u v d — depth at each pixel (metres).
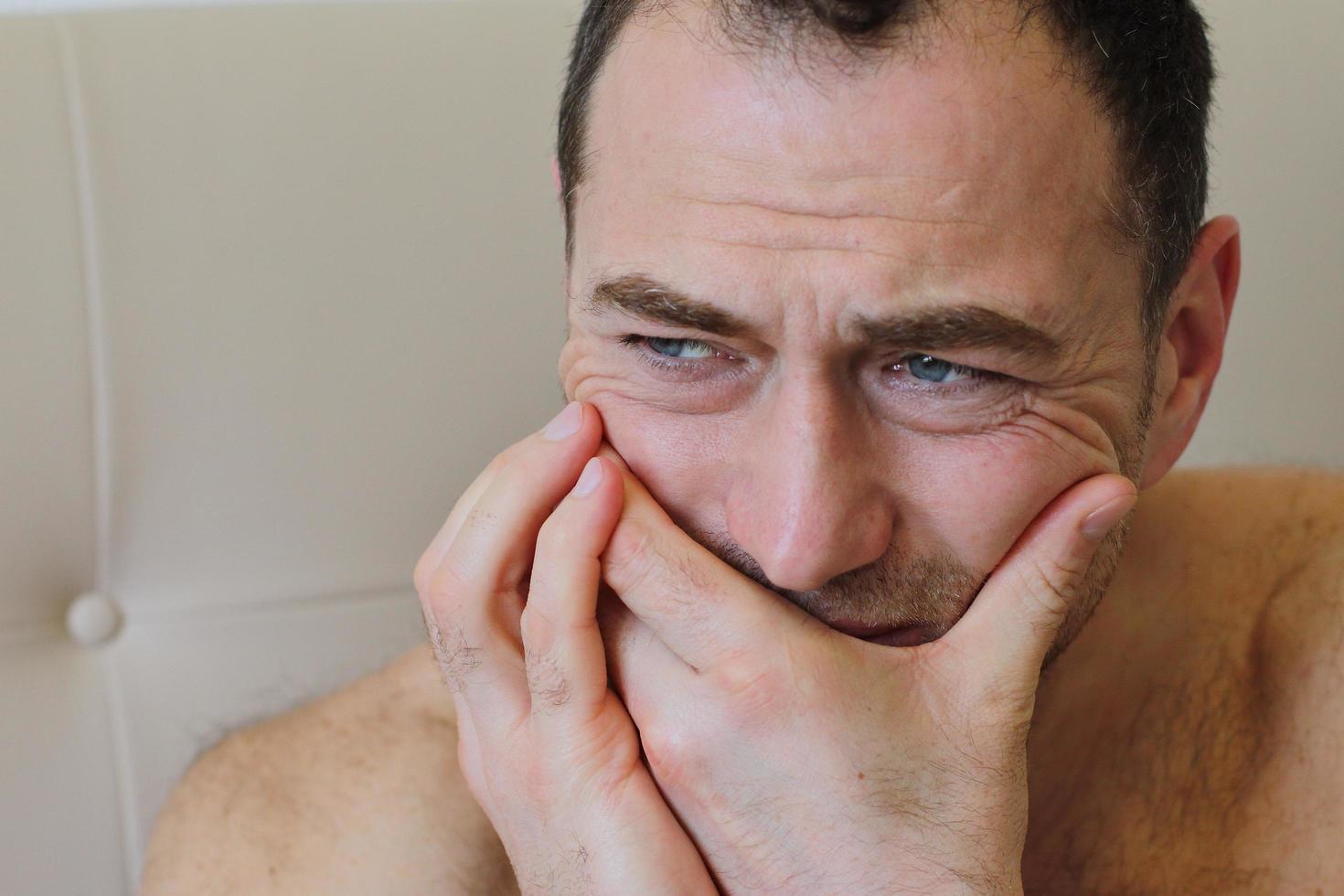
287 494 1.01
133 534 0.99
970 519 0.61
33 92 0.94
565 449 0.68
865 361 0.58
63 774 0.98
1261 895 0.80
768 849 0.65
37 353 0.94
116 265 0.96
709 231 0.56
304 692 1.03
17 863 0.96
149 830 1.00
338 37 1.00
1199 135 0.71
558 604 0.66
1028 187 0.55
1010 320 0.56
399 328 1.01
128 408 0.97
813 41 0.53
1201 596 0.88
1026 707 0.64
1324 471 0.94
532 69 1.04
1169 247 0.67
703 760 0.65
